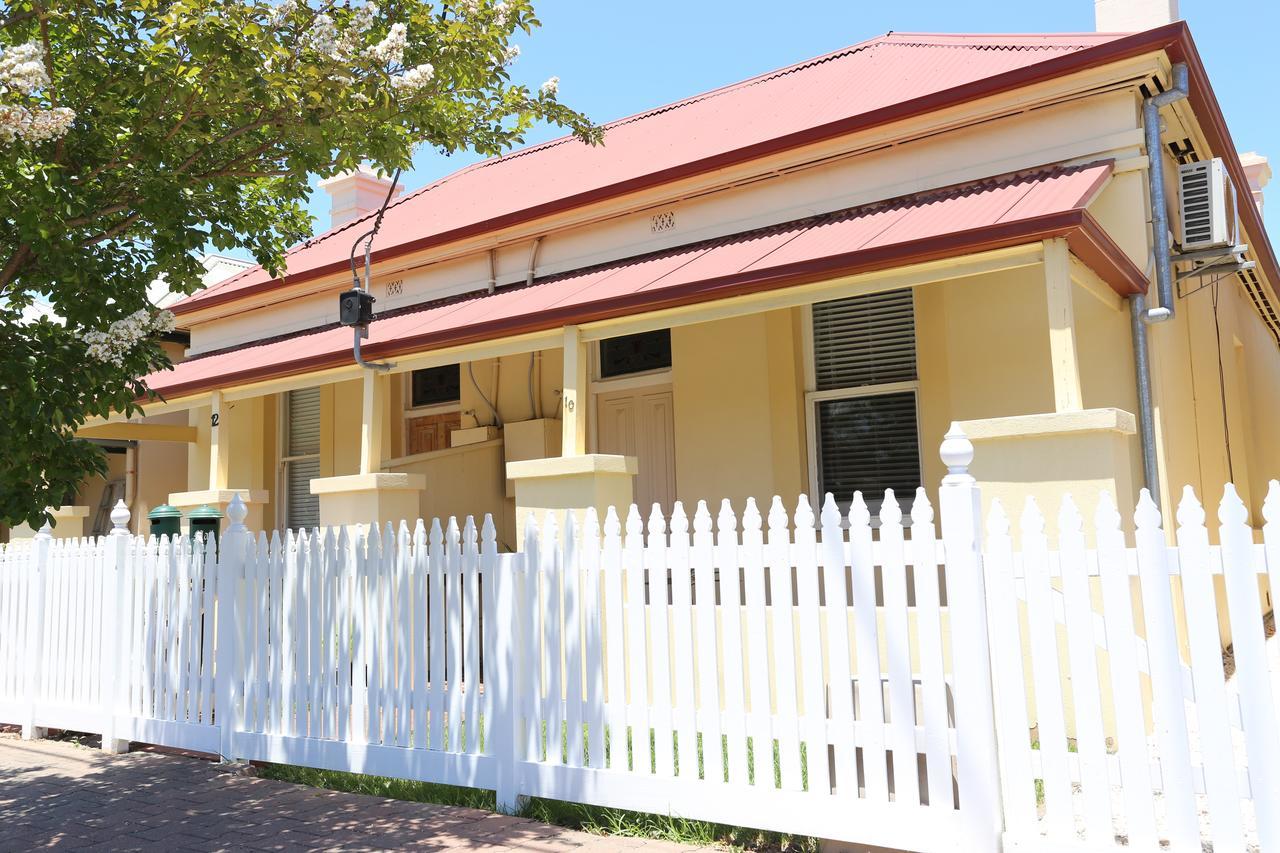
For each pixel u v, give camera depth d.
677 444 10.85
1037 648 4.13
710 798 4.80
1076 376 6.27
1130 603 3.97
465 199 13.78
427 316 11.09
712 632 4.88
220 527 11.56
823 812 4.49
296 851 5.05
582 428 8.36
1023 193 7.64
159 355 6.15
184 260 6.39
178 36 5.57
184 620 7.28
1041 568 4.14
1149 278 8.02
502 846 4.95
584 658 5.28
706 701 4.85
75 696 8.02
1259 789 3.66
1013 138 8.67
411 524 9.95
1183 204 8.59
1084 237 6.39
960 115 8.80
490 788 5.57
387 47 5.69
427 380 14.14
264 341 14.30
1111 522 4.02
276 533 6.73
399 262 12.59
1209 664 3.78
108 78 5.86
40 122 4.77
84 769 7.10
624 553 5.18
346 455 14.27
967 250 6.66
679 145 11.38
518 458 12.53
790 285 7.43
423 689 5.91
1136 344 7.79
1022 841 4.09
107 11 5.82
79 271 5.84
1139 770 3.90
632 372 11.70
